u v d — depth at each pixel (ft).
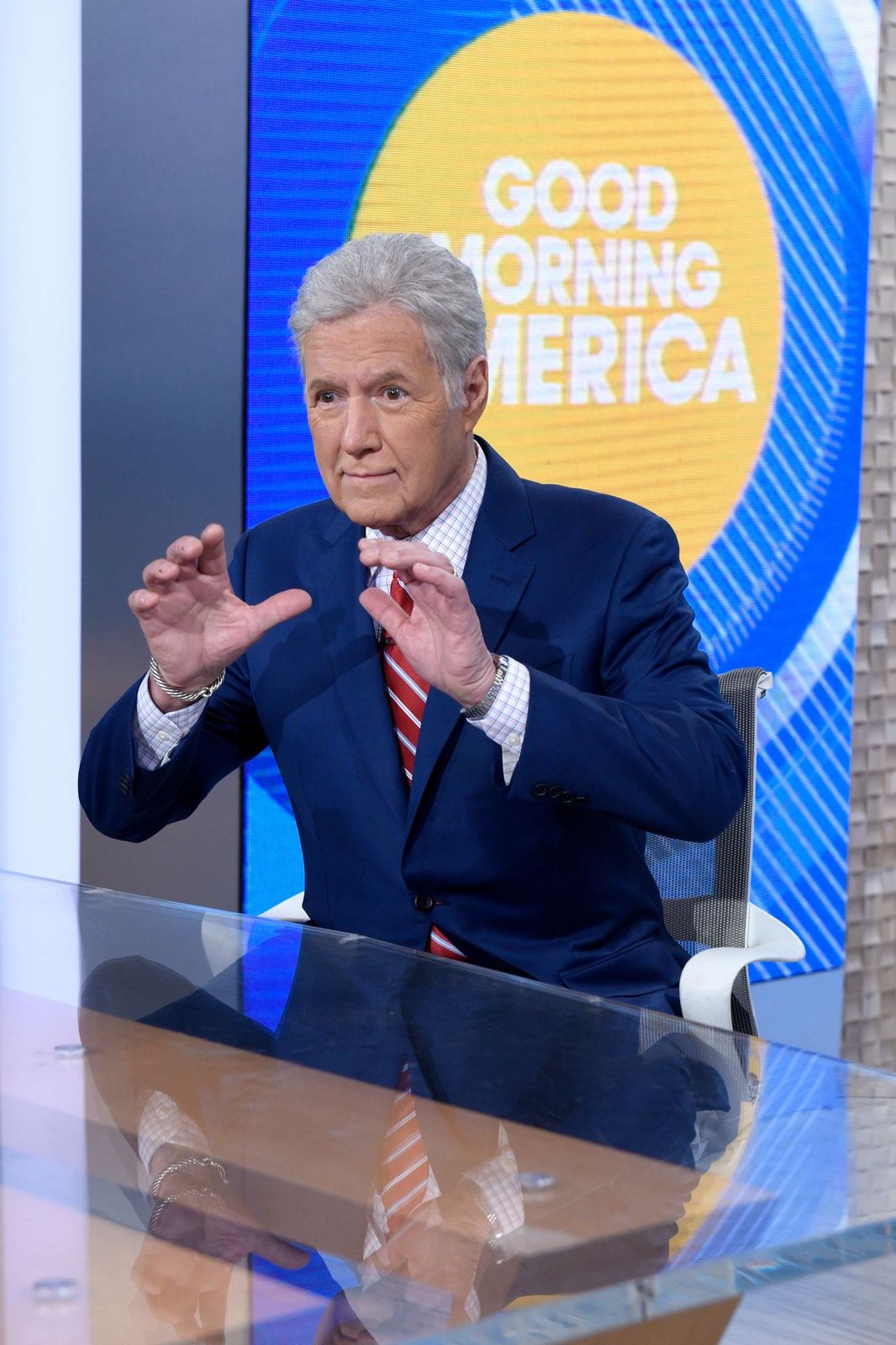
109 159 7.53
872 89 9.63
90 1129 2.43
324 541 5.05
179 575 4.24
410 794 4.63
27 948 3.54
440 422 4.35
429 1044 2.87
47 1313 1.86
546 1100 2.58
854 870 10.27
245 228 7.84
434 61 8.21
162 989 3.21
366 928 4.71
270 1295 1.90
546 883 4.60
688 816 4.27
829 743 9.99
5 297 7.64
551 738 4.10
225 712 5.11
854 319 9.79
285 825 8.36
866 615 10.22
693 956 4.85
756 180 9.30
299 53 7.86
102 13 7.42
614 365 8.97
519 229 8.58
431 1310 1.87
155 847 8.02
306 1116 2.49
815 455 9.76
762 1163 2.31
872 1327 4.97
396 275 4.24
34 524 7.84
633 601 4.69
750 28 9.13
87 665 7.80
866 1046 10.12
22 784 7.99
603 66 8.70
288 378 8.07
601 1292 1.90
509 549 4.73
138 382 7.72
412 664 4.07
